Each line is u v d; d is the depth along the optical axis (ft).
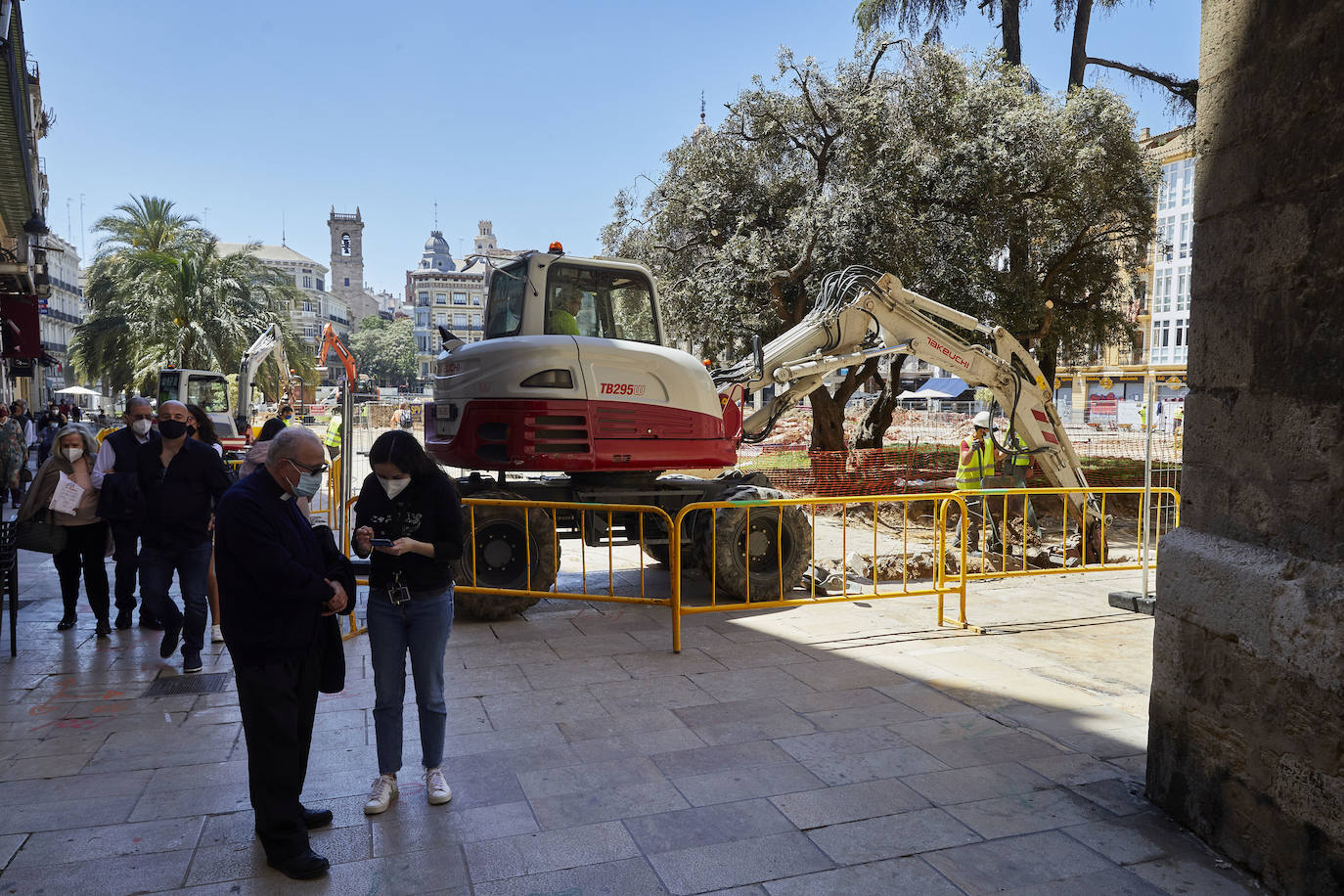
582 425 24.09
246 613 10.66
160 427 18.79
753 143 54.75
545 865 11.02
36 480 20.70
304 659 11.32
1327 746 9.55
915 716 16.49
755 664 19.89
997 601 26.86
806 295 51.88
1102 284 60.29
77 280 249.75
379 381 373.81
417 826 12.07
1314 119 9.97
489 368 23.89
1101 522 33.01
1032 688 18.24
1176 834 11.87
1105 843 11.60
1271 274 10.71
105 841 11.58
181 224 118.42
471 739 15.34
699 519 27.07
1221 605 11.24
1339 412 9.72
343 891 10.41
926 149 50.16
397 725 12.71
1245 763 10.84
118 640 21.79
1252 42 10.92
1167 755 12.40
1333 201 9.73
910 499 23.76
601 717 16.42
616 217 61.05
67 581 22.77
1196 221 12.13
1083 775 13.82
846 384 58.39
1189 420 12.39
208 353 105.40
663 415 25.43
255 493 10.78
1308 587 9.93
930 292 49.85
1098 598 27.40
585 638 22.18
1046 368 61.62
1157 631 12.65
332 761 14.37
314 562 11.38
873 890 10.45
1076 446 77.46
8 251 53.36
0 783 13.39
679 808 12.60
